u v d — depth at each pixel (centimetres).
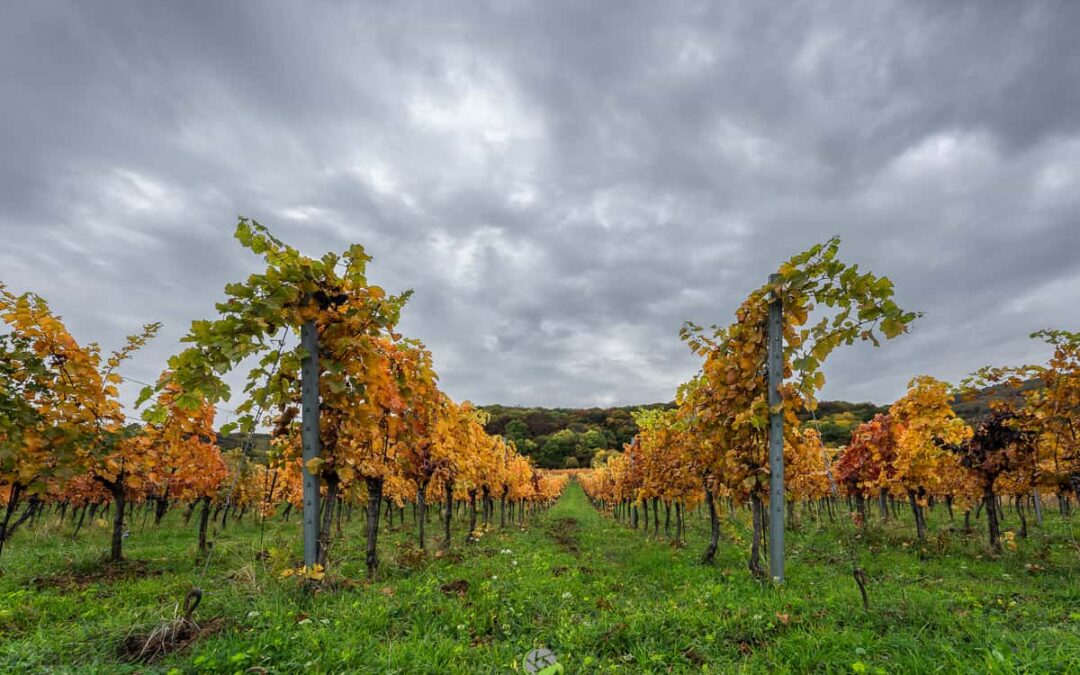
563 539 1470
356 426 612
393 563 732
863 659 353
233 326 508
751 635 427
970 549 986
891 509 2023
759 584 634
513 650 409
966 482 1077
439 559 853
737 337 771
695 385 909
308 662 341
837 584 627
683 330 876
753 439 761
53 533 1405
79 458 717
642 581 746
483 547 1095
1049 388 876
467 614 484
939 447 1070
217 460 1126
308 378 565
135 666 330
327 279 576
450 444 1027
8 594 546
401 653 365
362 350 591
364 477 631
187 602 424
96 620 454
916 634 394
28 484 675
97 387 743
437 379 791
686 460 1010
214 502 1286
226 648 348
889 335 613
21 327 668
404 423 760
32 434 657
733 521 1424
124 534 1354
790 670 353
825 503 2192
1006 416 956
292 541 916
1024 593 586
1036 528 1335
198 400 516
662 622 454
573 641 427
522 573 715
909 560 900
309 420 559
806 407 657
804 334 681
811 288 653
